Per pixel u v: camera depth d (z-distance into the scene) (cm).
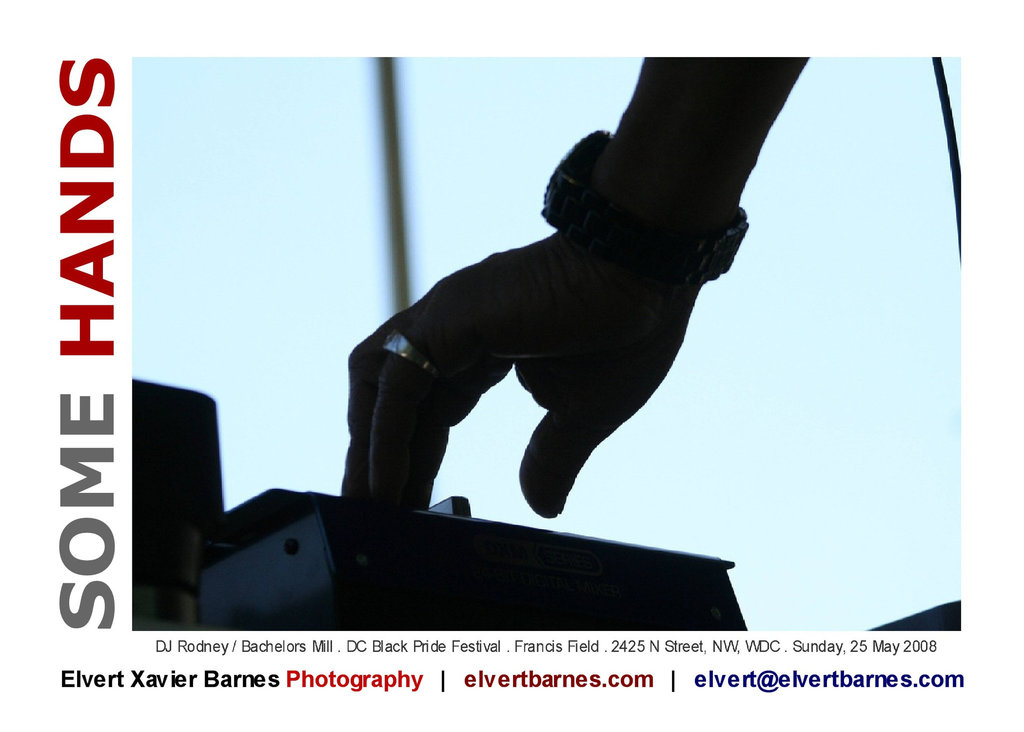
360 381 89
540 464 98
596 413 92
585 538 83
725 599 87
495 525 80
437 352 83
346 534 73
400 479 84
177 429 71
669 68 77
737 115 77
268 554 76
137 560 68
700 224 81
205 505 71
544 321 82
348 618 70
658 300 83
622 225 80
